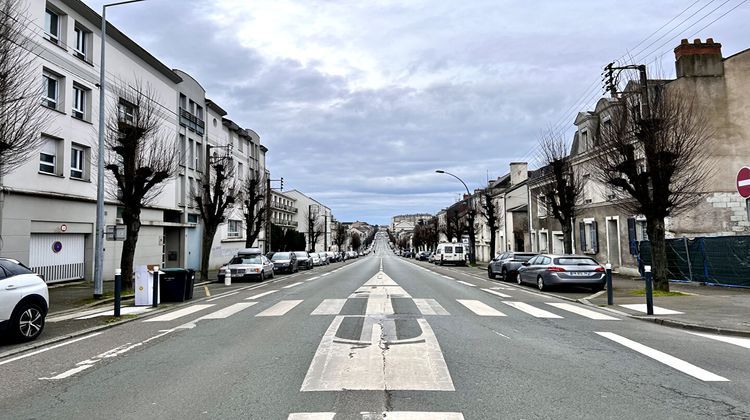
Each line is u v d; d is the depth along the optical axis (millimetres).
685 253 19047
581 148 29984
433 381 5938
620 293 16219
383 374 6258
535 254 23766
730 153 21094
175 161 29688
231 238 45094
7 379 6336
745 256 16328
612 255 27156
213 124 41031
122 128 18203
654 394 5473
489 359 7062
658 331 9453
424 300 14625
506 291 18016
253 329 9742
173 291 15430
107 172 24250
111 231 15992
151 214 29516
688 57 21531
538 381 5961
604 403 5168
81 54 22828
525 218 45750
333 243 132750
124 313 12742
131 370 6691
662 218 15844
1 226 18172
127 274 18359
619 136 15992
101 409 5102
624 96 16375
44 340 8930
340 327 9750
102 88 16484
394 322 10367
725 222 20906
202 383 5977
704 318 10406
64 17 21688
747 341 8477
